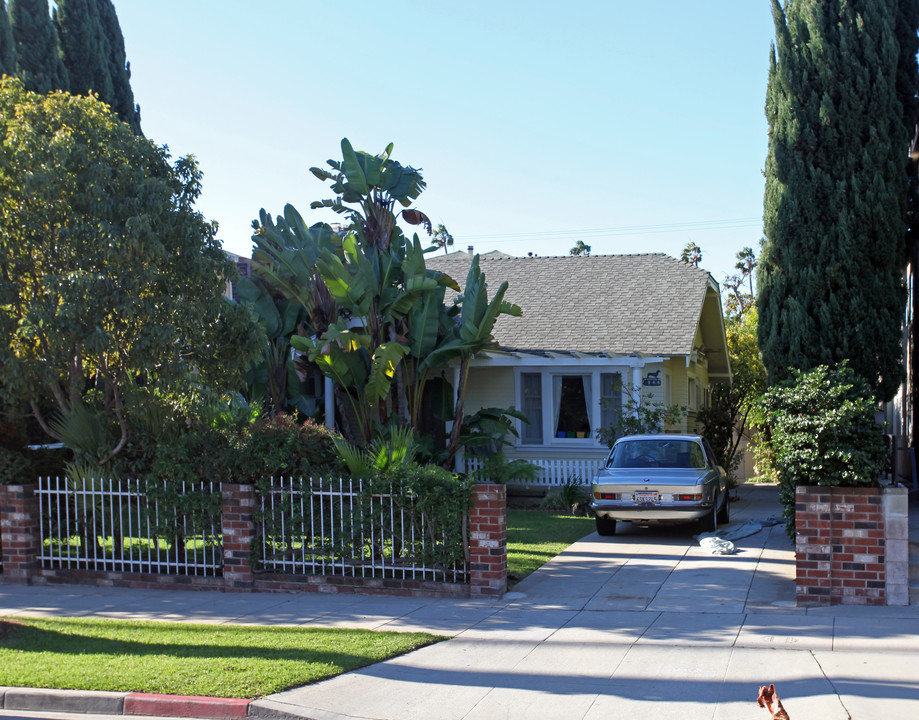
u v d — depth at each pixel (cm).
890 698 632
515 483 1936
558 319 2122
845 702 624
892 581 920
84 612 998
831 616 888
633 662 759
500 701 666
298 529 1105
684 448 1491
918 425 1477
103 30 2480
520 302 2259
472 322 1723
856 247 1259
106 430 1240
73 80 2375
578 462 1892
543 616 935
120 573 1151
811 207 1280
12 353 1108
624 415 1855
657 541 1408
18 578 1178
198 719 661
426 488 1041
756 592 1016
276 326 1942
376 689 695
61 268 1150
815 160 1293
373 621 921
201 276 1184
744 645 798
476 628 885
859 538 929
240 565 1103
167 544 1157
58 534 1188
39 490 1198
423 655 791
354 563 1076
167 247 1176
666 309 2070
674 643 815
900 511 916
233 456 1109
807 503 941
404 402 1819
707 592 1025
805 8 1300
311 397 2008
